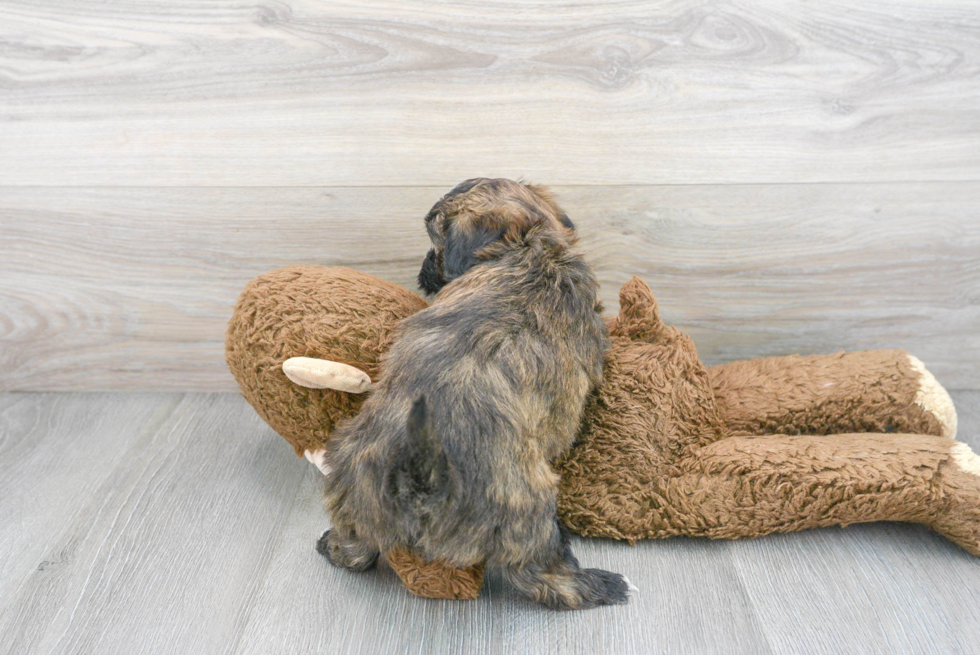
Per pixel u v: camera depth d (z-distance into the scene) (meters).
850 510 0.54
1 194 0.65
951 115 0.63
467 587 0.52
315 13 0.61
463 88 0.62
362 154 0.64
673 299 0.68
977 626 0.51
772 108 0.63
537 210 0.56
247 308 0.56
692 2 0.60
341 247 0.66
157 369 0.70
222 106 0.63
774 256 0.67
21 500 0.60
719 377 0.63
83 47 0.61
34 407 0.69
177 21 0.61
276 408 0.56
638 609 0.52
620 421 0.56
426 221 0.58
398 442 0.48
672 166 0.64
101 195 0.65
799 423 0.60
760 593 0.53
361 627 0.51
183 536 0.57
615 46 0.61
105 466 0.63
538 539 0.50
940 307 0.68
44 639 0.51
